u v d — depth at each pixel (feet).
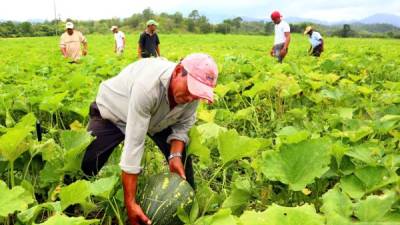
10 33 188.14
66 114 17.30
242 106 20.16
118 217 9.33
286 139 10.59
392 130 13.60
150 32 39.63
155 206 9.30
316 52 47.55
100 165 11.10
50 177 10.32
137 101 8.97
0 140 9.18
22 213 8.21
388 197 7.51
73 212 10.96
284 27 37.22
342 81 21.30
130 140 9.11
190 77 8.56
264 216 6.55
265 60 33.12
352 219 7.57
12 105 17.67
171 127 10.76
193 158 13.97
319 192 10.72
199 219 8.57
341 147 10.07
